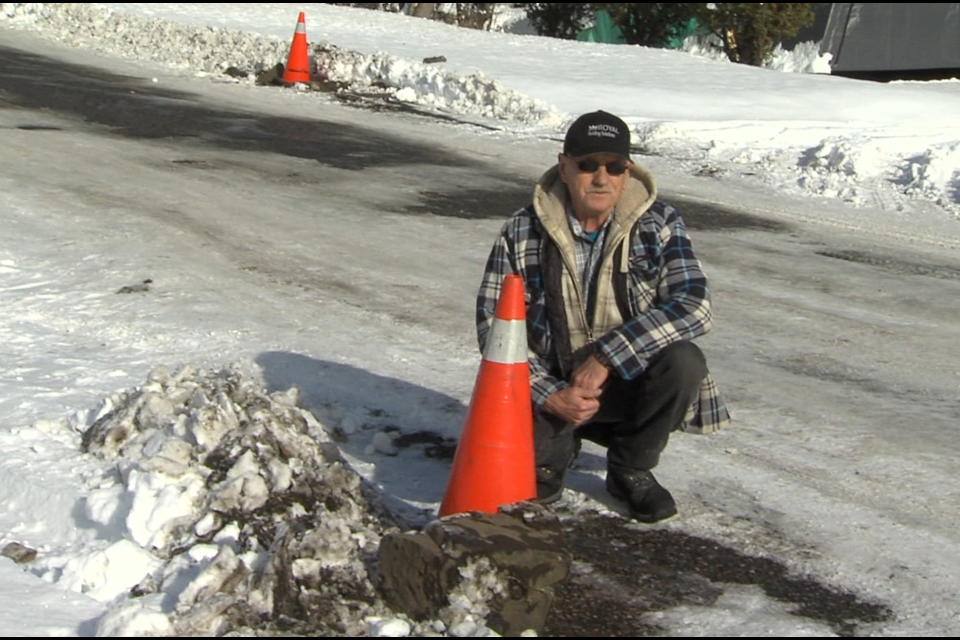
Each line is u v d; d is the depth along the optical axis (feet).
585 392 14.76
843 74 90.33
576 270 15.19
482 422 14.55
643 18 89.86
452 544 12.85
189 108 47.73
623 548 15.07
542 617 12.89
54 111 44.27
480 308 15.51
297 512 14.30
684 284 15.06
